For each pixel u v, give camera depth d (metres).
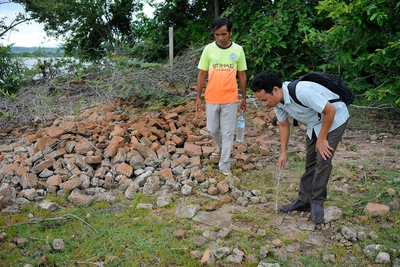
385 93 6.22
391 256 3.27
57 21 13.85
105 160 5.04
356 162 5.13
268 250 3.34
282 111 3.61
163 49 13.65
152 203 4.20
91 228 3.76
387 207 3.84
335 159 5.25
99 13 15.54
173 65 9.11
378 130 6.33
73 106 7.84
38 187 4.53
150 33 14.87
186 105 7.45
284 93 3.37
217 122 4.77
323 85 3.40
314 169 3.77
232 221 3.82
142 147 5.15
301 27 7.70
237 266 3.20
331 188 4.43
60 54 9.84
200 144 5.61
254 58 8.32
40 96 7.76
